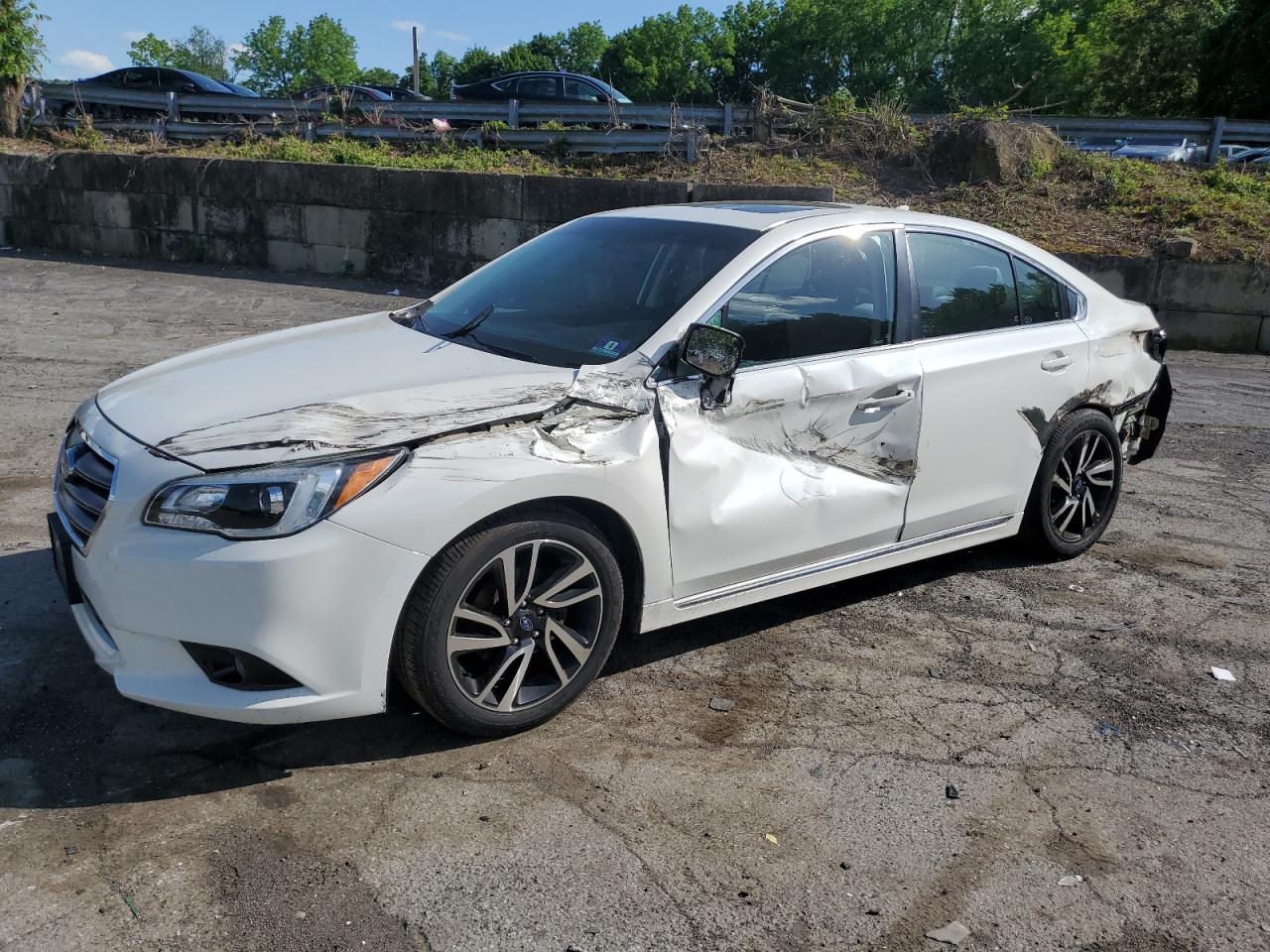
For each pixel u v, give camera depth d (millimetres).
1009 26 52375
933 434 4215
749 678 3785
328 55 87438
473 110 16516
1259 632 4410
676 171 14000
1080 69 44469
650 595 3488
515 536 3078
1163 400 5547
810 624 4293
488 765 3131
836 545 3988
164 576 2744
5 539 4602
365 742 3219
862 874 2732
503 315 3916
